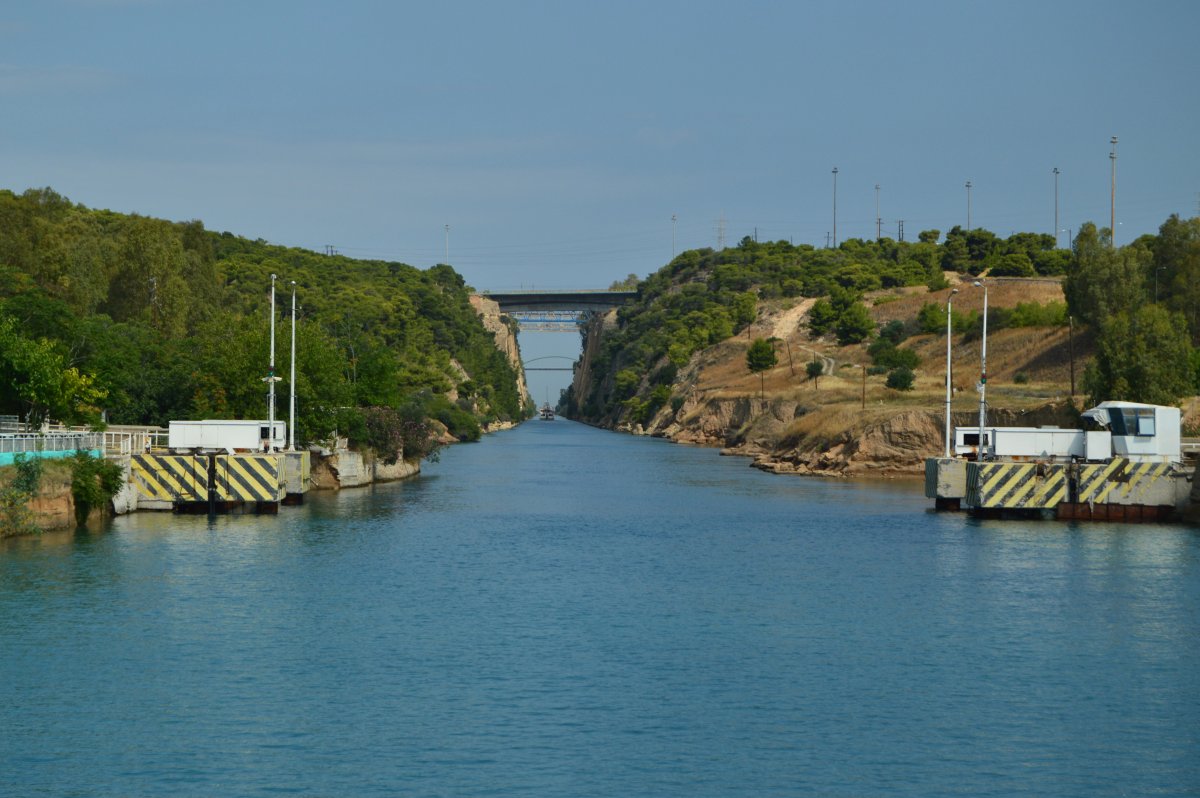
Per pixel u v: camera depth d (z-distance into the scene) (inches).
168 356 3939.5
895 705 1354.6
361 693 1374.3
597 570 2176.4
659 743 1224.2
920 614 1802.4
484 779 1126.4
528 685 1413.6
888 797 1098.7
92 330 3316.9
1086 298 5585.6
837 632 1683.1
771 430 6422.2
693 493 3791.8
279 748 1200.8
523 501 3469.5
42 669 1454.2
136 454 2817.4
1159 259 5777.6
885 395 6008.9
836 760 1185.4
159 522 2662.4
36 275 4370.1
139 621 1691.7
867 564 2251.5
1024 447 2997.0
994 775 1154.7
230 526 2652.6
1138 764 1187.9
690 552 2407.7
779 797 1095.6
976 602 1891.0
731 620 1754.4
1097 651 1590.8
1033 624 1740.9
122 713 1299.2
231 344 3681.1
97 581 1958.7
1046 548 2444.6
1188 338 4256.9
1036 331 6496.1
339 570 2122.3
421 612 1785.2
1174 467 2893.7
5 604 1779.0
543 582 2044.8
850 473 4591.5
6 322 2800.2
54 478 2455.7
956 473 3110.2
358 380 4503.0
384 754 1186.6
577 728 1266.0
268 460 2832.2
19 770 1141.1
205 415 3599.9
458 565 2208.4
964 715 1323.8
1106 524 2827.3
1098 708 1352.1
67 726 1257.4
